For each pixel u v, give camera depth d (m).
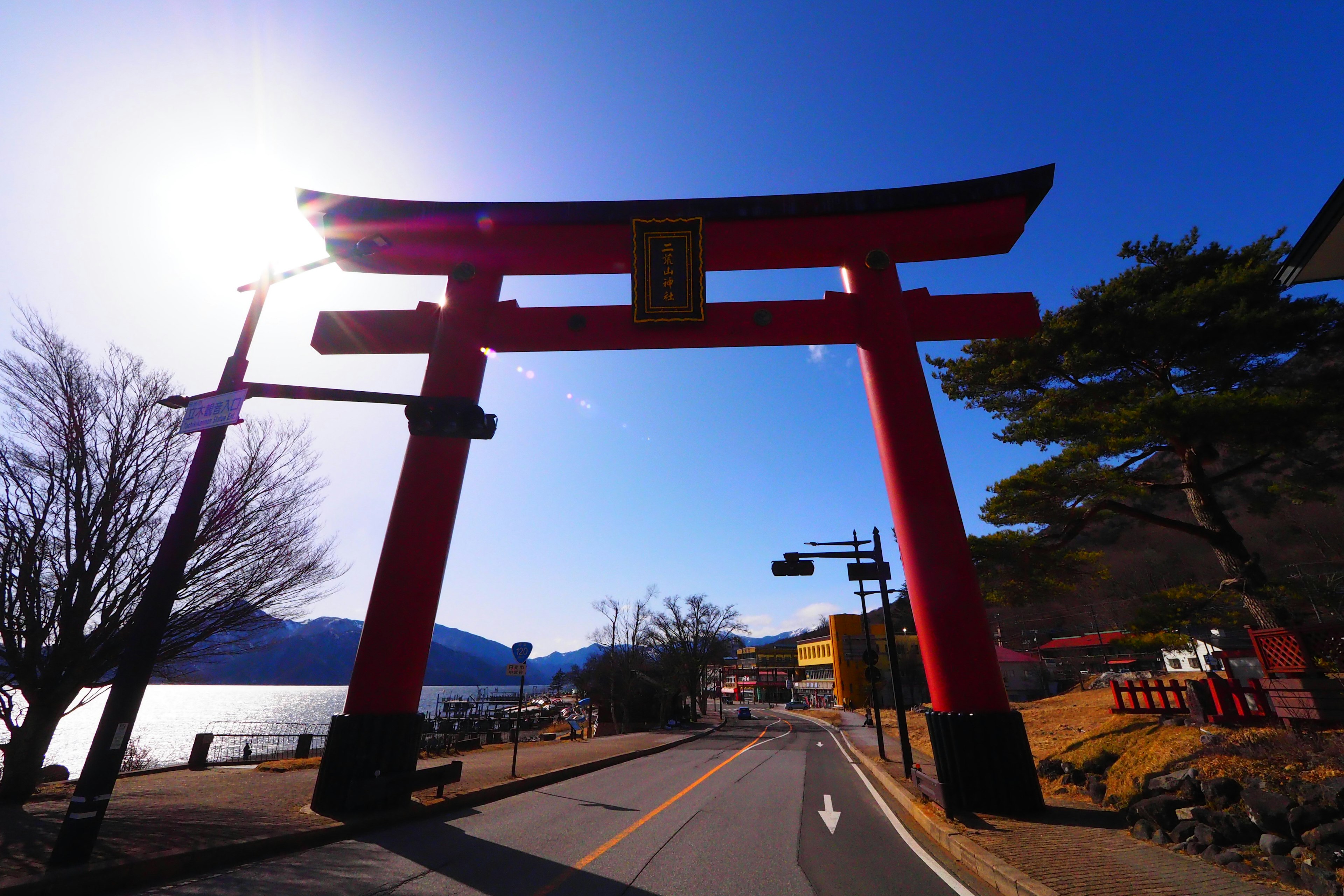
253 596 10.95
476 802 10.76
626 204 12.88
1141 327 15.34
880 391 11.36
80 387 9.59
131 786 10.16
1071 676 53.31
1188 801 7.45
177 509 7.05
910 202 12.48
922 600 9.99
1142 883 5.52
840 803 11.40
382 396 7.90
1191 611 14.50
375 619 9.77
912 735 31.62
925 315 12.12
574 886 5.93
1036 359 17.00
